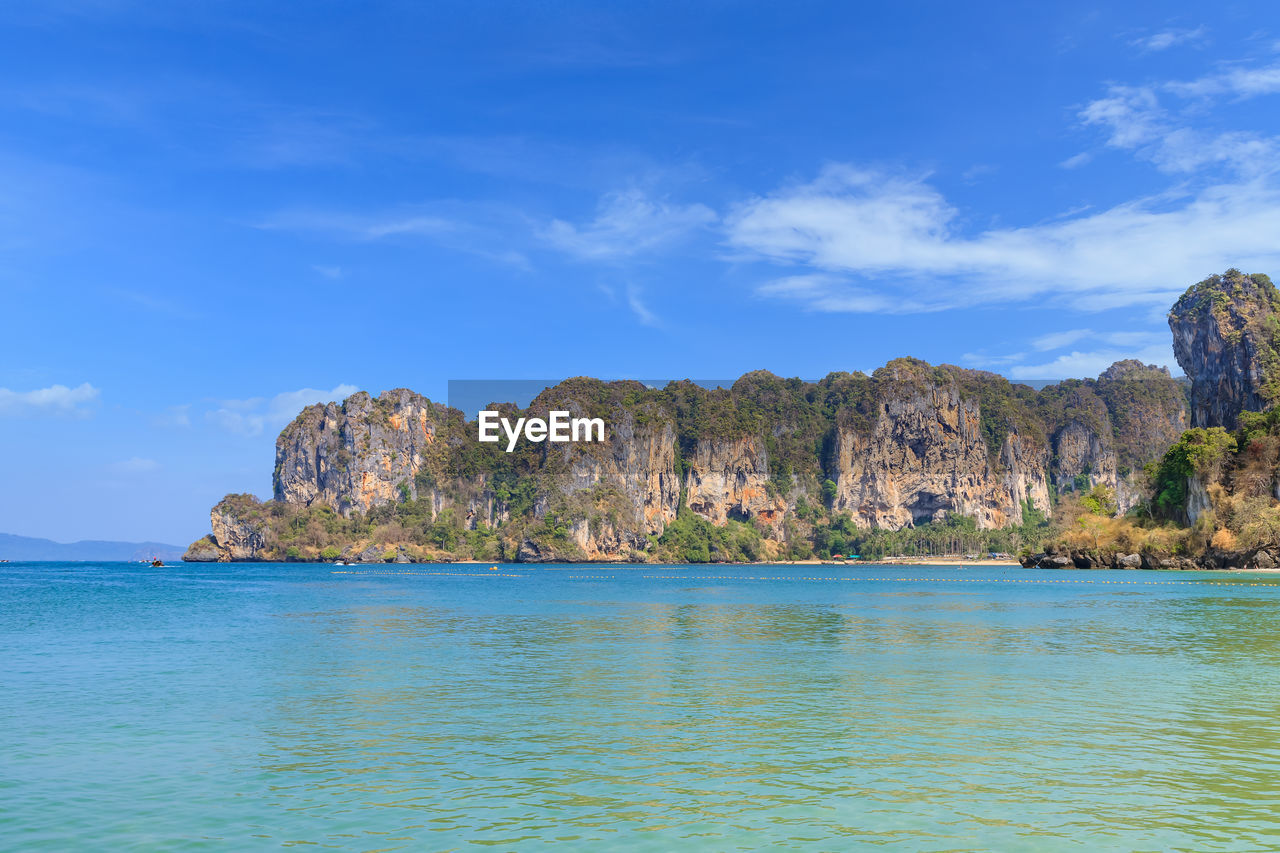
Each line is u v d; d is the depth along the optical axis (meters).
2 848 12.70
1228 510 136.75
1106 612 59.94
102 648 37.97
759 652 36.69
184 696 25.34
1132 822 13.87
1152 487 157.00
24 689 26.59
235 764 17.47
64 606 70.19
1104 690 26.34
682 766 17.36
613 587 118.00
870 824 13.80
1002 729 20.73
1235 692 25.98
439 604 74.25
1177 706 23.66
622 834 13.32
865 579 158.88
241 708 23.44
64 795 15.34
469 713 22.80
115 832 13.42
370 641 41.31
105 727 20.95
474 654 36.09
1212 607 64.50
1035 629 47.12
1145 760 17.73
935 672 30.39
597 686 27.33
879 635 44.19
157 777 16.48
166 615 59.12
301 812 14.38
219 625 50.69
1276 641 40.47
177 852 12.57
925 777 16.52
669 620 55.25
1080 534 159.00
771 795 15.36
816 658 34.53
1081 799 15.07
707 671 30.83
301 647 38.59
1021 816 14.16
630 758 18.00
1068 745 19.06
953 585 118.06
